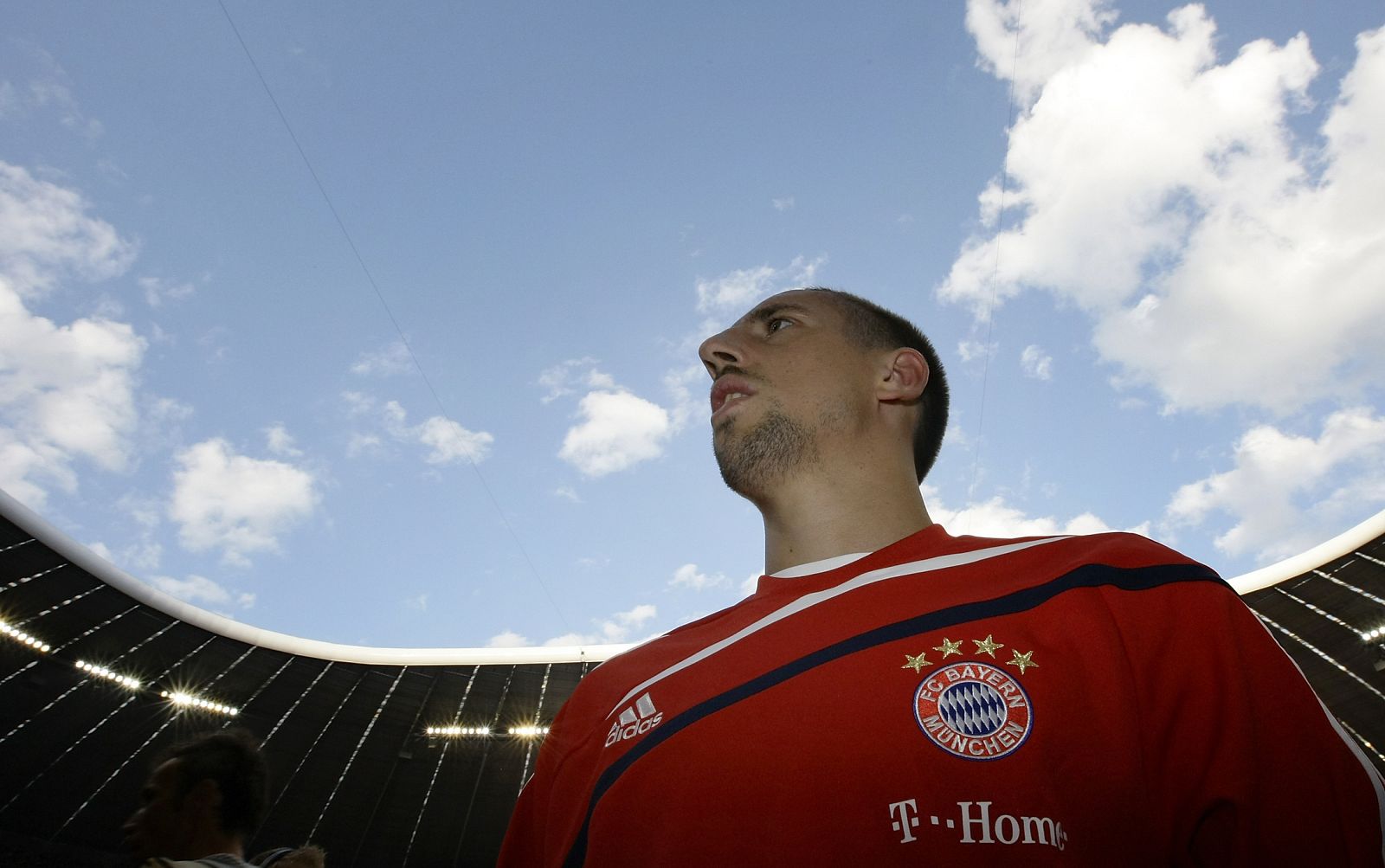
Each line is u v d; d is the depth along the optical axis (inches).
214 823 100.7
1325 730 28.4
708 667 36.8
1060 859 25.2
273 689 966.4
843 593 36.8
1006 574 34.9
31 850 796.6
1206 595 31.1
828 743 29.4
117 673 877.8
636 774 32.8
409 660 1024.2
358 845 952.3
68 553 807.1
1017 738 28.0
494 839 979.3
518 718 1042.1
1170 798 28.3
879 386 54.1
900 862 25.9
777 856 27.2
